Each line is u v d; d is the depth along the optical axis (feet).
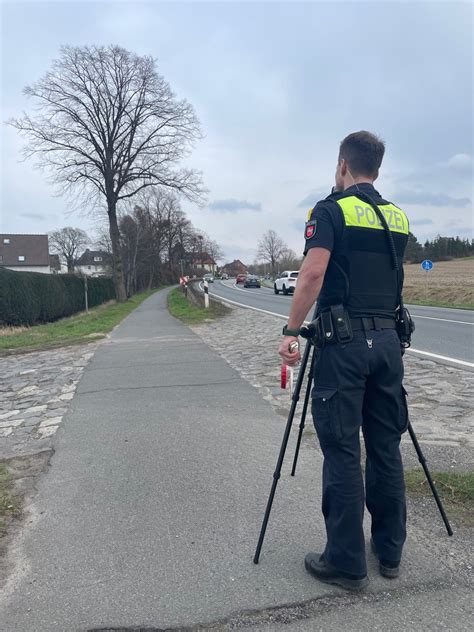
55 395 23.39
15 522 10.91
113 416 19.01
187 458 14.23
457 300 85.92
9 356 37.42
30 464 14.55
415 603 7.74
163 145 118.01
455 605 7.66
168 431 16.75
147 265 245.04
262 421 17.58
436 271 192.34
